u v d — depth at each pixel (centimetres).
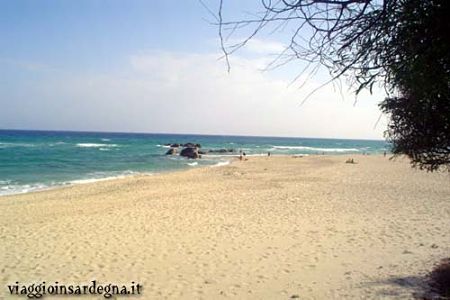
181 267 760
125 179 2489
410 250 843
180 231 1066
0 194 1923
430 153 532
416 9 205
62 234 1040
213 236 1008
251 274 714
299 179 2478
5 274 729
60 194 1848
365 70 224
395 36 216
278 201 1591
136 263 787
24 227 1134
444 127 461
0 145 6303
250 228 1099
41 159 4062
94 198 1705
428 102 417
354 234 1014
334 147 11331
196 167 3691
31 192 1952
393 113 495
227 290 639
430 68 232
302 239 968
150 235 1022
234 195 1764
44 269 755
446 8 202
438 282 617
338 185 2145
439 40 213
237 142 12962
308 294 608
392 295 579
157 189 1997
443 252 812
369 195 1753
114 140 10906
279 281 673
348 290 614
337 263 766
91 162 3969
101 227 1121
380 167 3506
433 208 1408
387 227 1093
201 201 1596
